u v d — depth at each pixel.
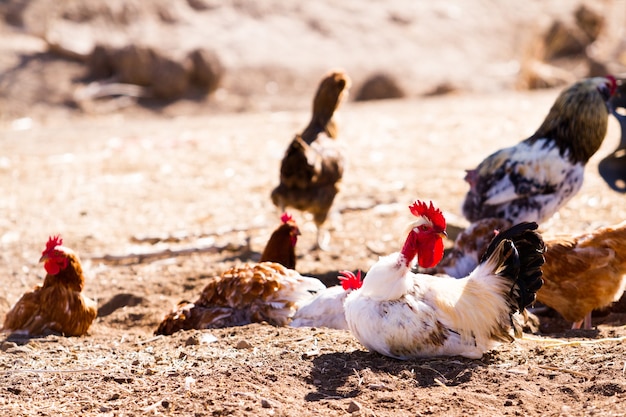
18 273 9.88
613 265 6.96
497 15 37.81
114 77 26.48
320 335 6.52
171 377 5.76
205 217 12.05
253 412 5.08
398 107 22.78
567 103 8.41
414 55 33.84
